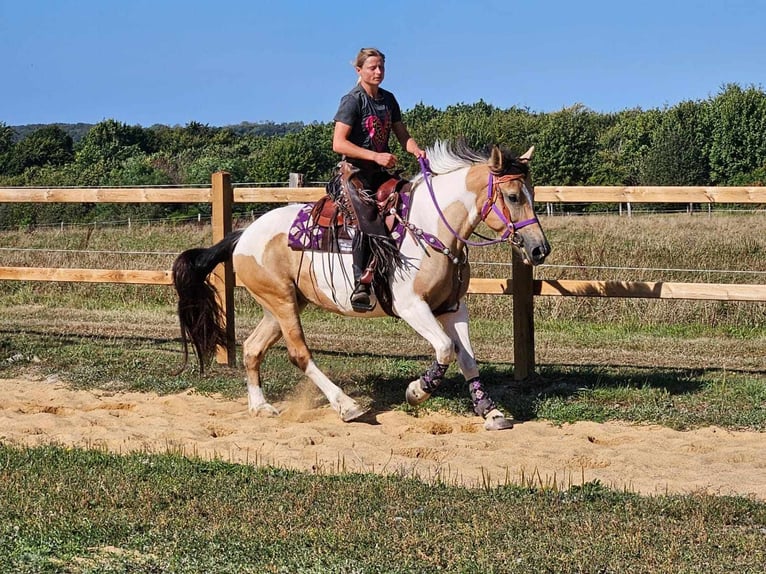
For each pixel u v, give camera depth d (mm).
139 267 15398
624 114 63438
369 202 7156
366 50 7180
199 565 4305
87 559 4453
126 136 68625
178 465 6070
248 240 7895
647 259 14219
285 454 6668
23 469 5973
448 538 4629
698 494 5285
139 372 9484
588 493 5379
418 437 7180
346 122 7145
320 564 4281
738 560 4305
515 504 5215
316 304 7738
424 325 7078
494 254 14438
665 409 7727
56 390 8938
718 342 10906
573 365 9516
